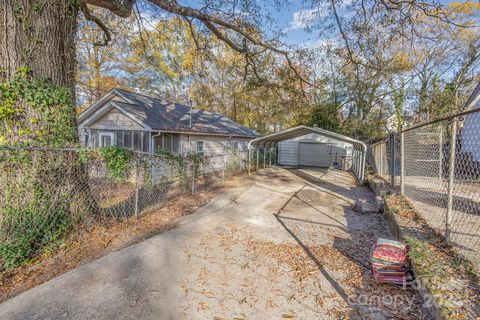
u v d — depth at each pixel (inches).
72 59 192.2
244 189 382.9
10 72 158.1
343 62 567.5
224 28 319.6
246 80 372.8
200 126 536.4
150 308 106.4
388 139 378.6
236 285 124.8
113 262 144.3
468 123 315.6
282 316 103.3
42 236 159.3
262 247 170.1
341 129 865.5
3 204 147.0
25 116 162.7
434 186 297.3
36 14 166.4
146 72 807.7
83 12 229.8
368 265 144.5
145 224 211.0
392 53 412.5
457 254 121.9
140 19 282.5
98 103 455.2
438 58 709.3
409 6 245.0
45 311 103.0
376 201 268.8
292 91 362.9
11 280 127.4
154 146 425.4
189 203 287.0
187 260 149.2
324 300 113.5
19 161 152.9
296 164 778.2
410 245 132.0
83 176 189.5
